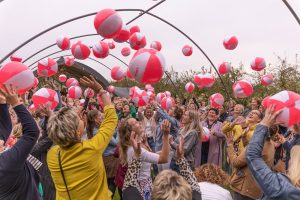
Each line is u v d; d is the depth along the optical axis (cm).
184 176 392
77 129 338
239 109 904
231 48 989
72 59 1280
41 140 477
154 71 468
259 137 269
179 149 407
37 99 605
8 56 1150
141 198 426
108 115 358
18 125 503
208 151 888
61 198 349
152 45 988
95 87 366
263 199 272
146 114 983
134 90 1004
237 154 605
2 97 349
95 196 342
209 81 1001
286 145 511
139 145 430
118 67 909
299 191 243
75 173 338
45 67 855
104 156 687
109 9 598
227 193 364
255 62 1004
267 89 1789
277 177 252
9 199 314
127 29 721
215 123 900
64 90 1256
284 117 320
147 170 450
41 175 556
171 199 237
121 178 582
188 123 698
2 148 347
